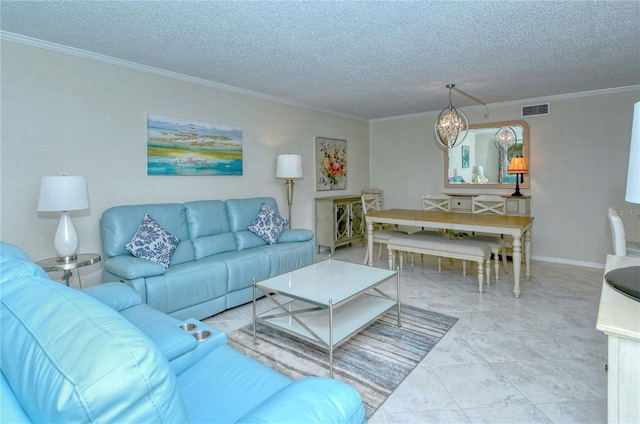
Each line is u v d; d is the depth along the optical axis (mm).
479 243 3682
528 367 2146
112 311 821
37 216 2742
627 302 1195
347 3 2168
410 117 6051
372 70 3506
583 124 4496
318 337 2178
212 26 2473
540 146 4816
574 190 4613
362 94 4512
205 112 3877
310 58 3146
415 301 3297
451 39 2740
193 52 2984
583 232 4578
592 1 2174
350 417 908
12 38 2564
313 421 827
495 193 5230
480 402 1830
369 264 4484
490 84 4062
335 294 2324
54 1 2111
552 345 2412
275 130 4738
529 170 4910
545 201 4824
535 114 4805
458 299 3338
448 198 4930
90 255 2727
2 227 2576
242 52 2990
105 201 3119
